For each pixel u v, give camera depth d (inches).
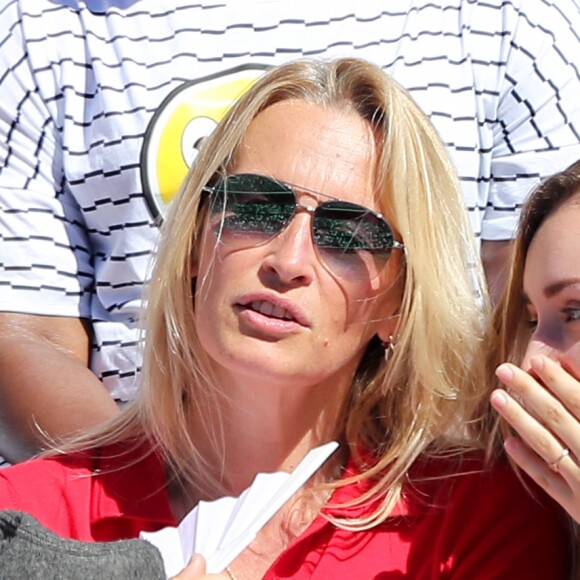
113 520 341.7
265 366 319.6
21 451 428.5
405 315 335.0
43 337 454.9
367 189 327.3
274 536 332.5
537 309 310.3
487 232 454.3
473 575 325.7
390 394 346.9
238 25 453.7
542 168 446.9
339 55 451.5
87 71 458.6
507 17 450.9
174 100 448.5
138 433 364.2
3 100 463.5
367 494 332.8
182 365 347.3
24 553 270.5
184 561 299.4
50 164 464.1
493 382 343.9
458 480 339.6
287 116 334.3
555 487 292.0
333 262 322.3
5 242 457.1
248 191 324.8
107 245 461.1
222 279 324.2
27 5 464.8
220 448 348.2
